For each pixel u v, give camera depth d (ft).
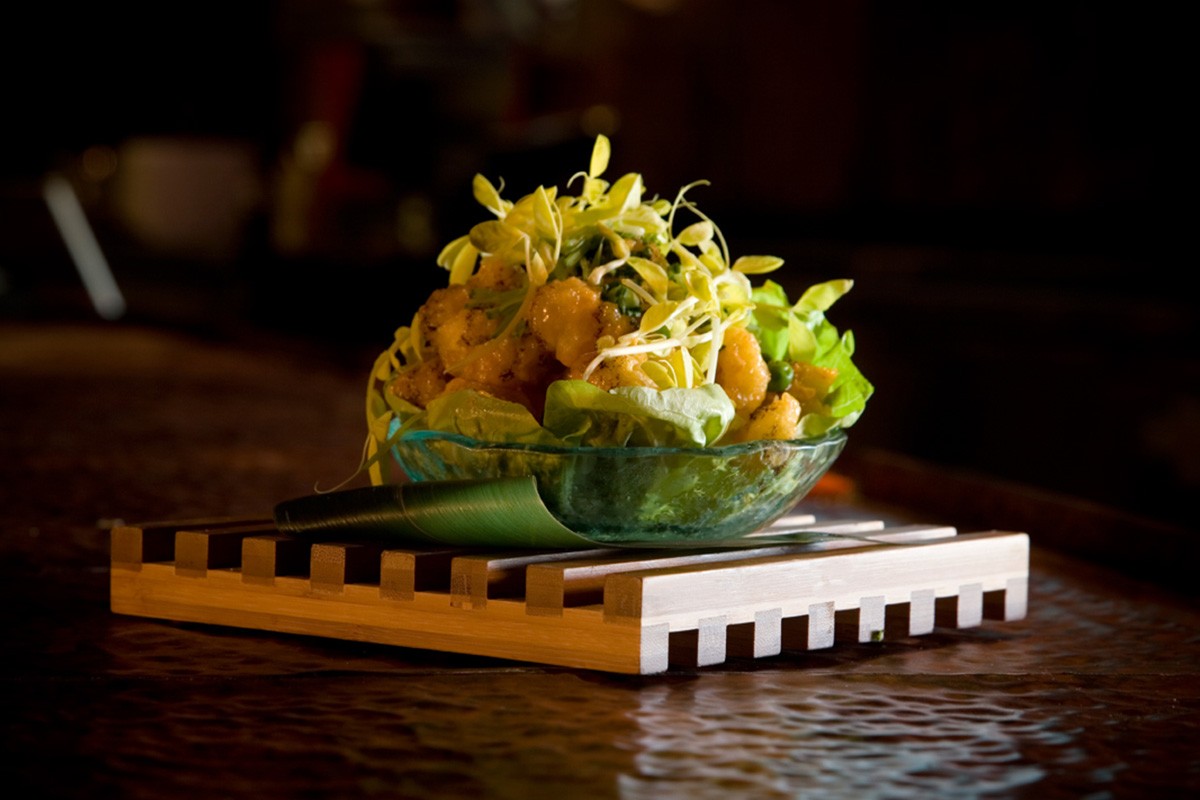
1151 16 13.66
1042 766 3.21
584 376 3.57
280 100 29.43
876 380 14.26
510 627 3.56
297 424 7.63
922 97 15.79
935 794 3.11
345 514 3.68
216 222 31.14
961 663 3.67
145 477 5.48
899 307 14.26
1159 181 13.74
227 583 3.78
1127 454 12.63
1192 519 12.16
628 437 3.59
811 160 16.98
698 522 3.66
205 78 31.07
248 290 23.20
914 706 3.43
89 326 16.28
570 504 3.61
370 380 3.82
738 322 3.69
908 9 15.83
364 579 3.71
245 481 5.45
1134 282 13.43
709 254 3.76
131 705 3.38
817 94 16.85
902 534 3.91
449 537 3.63
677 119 18.75
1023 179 14.93
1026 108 14.82
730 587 3.56
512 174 12.40
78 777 3.12
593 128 18.25
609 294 3.65
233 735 3.26
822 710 3.40
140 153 31.76
